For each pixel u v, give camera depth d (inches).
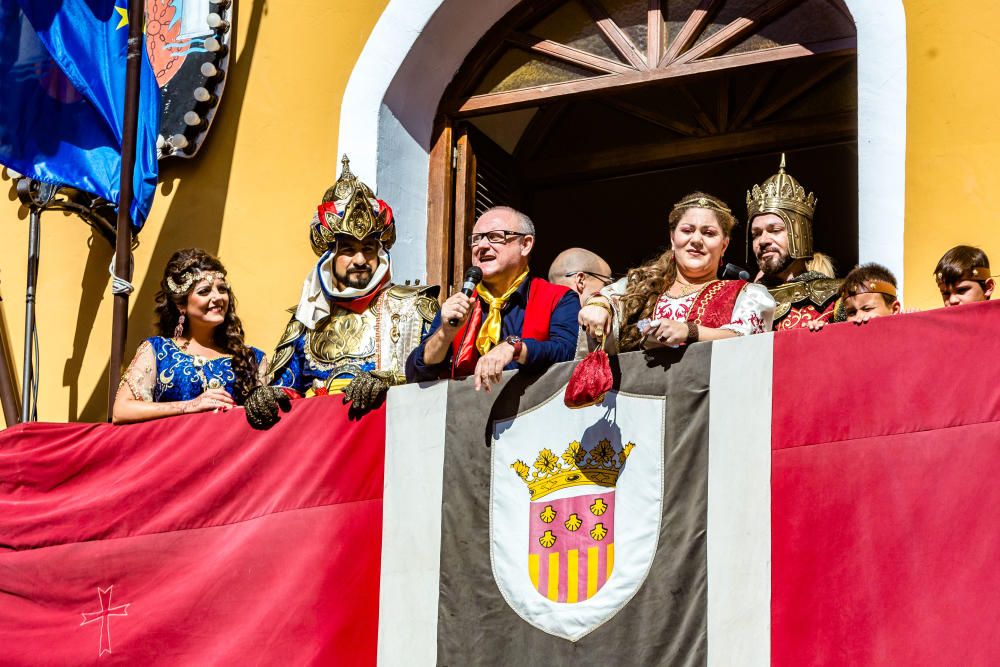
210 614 290.8
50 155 344.5
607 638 259.1
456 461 277.4
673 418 263.3
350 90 340.5
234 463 296.2
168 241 350.9
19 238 368.2
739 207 450.3
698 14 330.6
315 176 341.4
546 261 456.1
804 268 293.7
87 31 347.9
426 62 342.3
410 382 284.8
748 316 269.7
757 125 390.9
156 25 359.9
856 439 252.1
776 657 248.5
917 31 296.4
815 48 319.6
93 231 360.2
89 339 355.3
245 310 340.2
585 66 337.1
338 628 281.6
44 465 308.3
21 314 362.6
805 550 250.8
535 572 267.0
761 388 258.8
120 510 301.7
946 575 242.5
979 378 248.1
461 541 274.1
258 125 349.1
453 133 346.6
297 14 351.3
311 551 286.4
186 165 353.4
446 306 271.3
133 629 295.0
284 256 340.5
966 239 286.0
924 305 285.0
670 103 397.7
